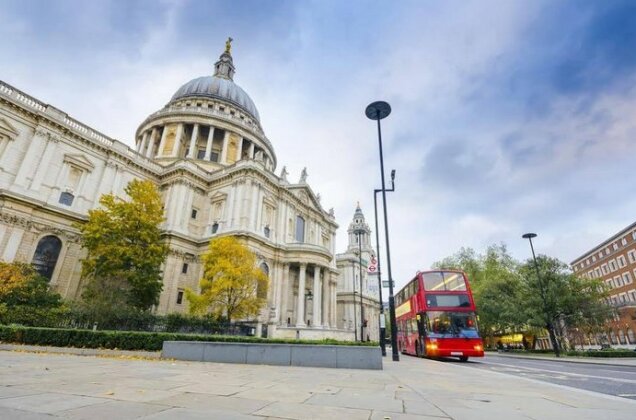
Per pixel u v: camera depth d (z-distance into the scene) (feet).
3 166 103.60
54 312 77.82
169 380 29.04
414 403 21.47
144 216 104.12
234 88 238.07
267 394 23.49
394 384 30.94
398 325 115.96
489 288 160.56
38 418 14.82
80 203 120.98
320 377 35.14
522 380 36.81
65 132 121.80
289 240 166.71
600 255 267.39
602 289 163.43
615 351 102.58
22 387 22.65
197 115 193.26
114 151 136.26
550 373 51.85
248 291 102.32
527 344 195.42
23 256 101.71
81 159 125.29
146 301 98.53
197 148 197.26
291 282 162.20
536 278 143.02
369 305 285.43
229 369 40.57
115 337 58.65
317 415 17.38
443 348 69.82
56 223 112.47
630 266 230.48
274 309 130.21
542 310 134.72
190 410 17.54
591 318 142.00
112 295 81.51
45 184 112.88
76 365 38.93
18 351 58.54
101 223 99.81
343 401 21.68
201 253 140.56
